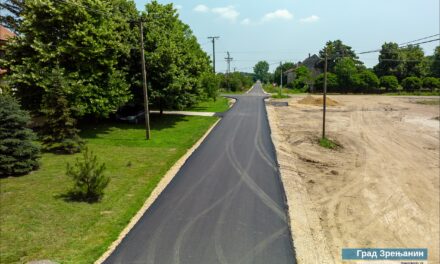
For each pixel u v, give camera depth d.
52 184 14.84
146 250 10.07
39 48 22.23
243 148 22.69
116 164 18.22
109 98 25.27
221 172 17.53
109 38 24.73
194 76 33.47
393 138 29.67
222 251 10.12
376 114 43.56
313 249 10.60
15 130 15.98
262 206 13.48
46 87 21.70
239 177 16.84
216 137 26.11
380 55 90.44
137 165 18.14
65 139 20.06
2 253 9.43
